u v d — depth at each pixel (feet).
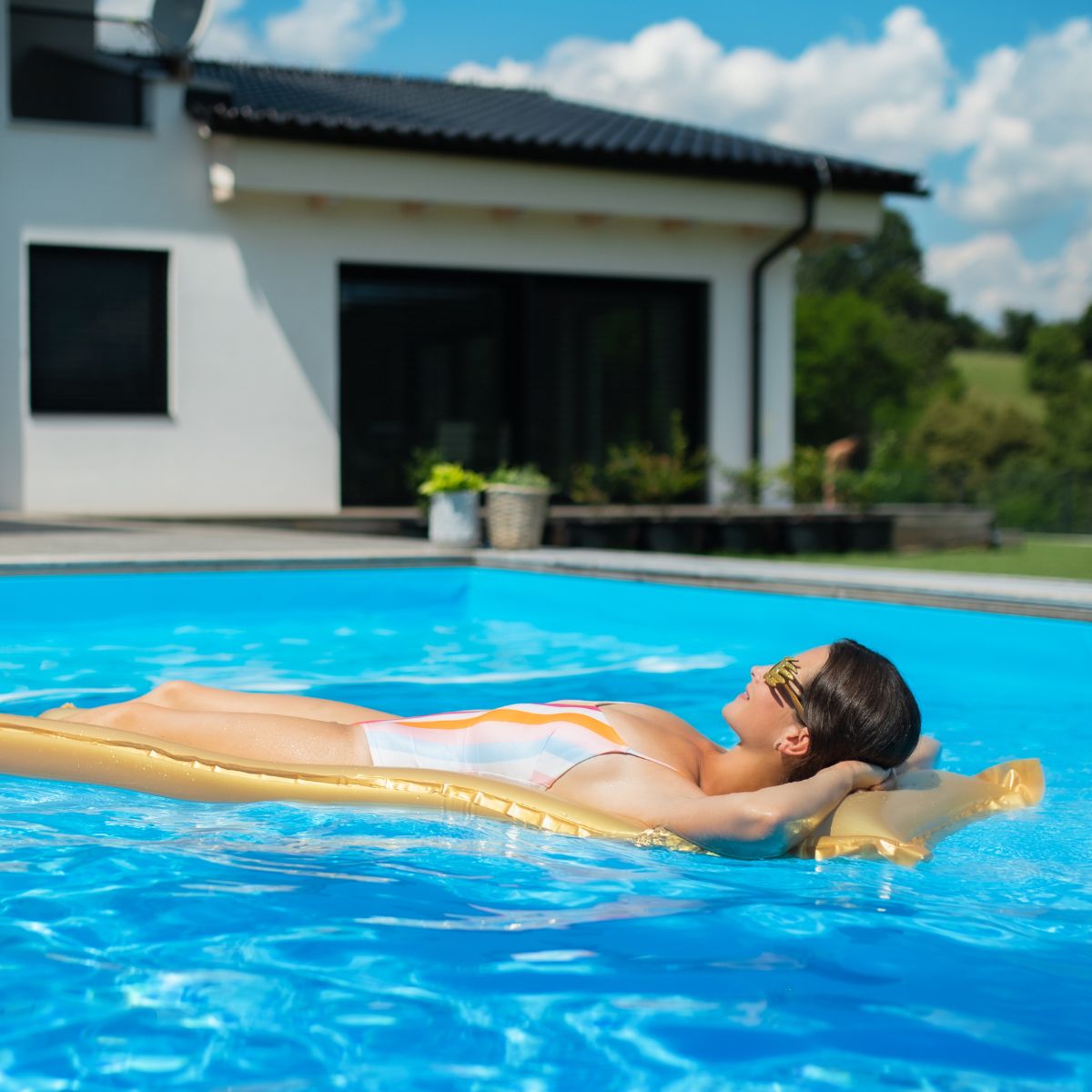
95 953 6.28
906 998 5.83
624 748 8.69
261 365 39.60
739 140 48.88
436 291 42.22
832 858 8.04
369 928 6.70
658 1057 5.20
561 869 7.84
